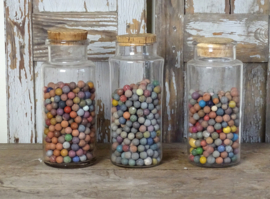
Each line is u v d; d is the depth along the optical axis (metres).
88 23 1.27
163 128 1.34
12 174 1.03
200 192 0.91
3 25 1.30
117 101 1.07
